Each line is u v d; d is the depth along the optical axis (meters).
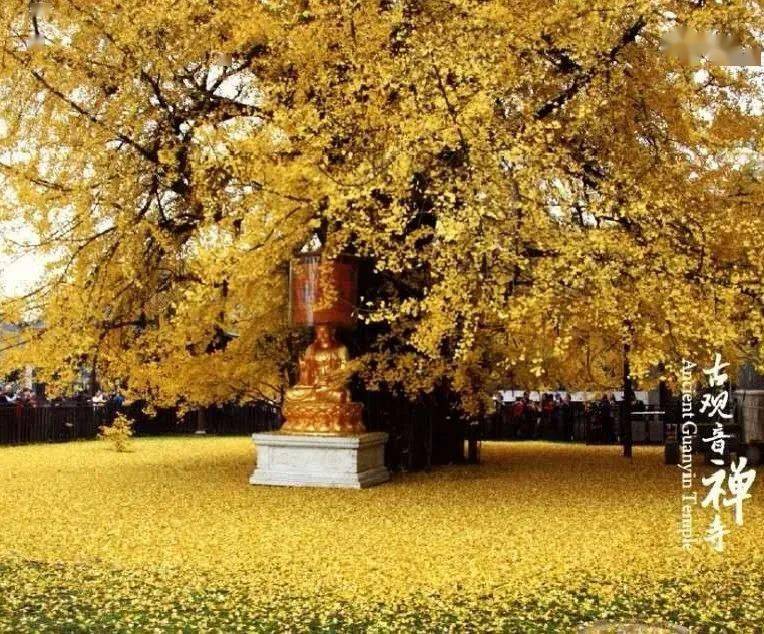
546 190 8.53
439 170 8.50
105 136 10.60
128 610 5.86
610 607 5.83
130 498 10.90
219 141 9.48
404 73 8.70
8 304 10.62
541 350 10.52
